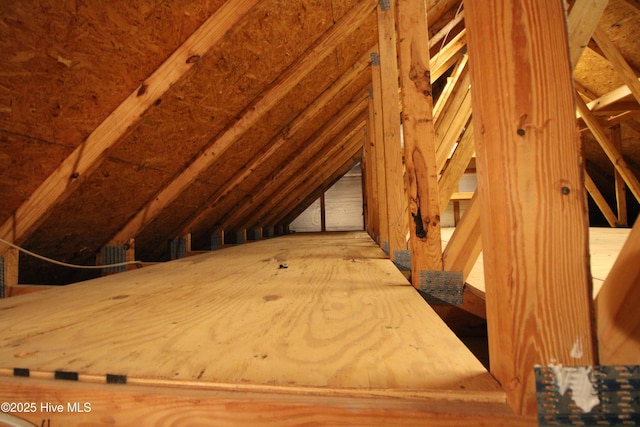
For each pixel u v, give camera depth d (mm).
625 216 3965
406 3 1053
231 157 2572
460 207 6059
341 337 602
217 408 422
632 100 3131
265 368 474
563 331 387
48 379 479
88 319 765
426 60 1043
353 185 7125
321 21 1779
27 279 1984
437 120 2549
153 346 577
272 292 1019
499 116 412
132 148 1659
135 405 442
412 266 1091
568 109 400
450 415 390
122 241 2168
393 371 458
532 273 395
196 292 1055
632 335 367
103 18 1071
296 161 3613
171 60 1274
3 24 938
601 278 1071
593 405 378
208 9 1232
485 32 430
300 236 4859
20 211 1401
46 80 1115
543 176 398
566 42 402
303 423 405
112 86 1267
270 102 1971
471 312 1031
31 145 1245
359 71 2586
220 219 3756
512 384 391
